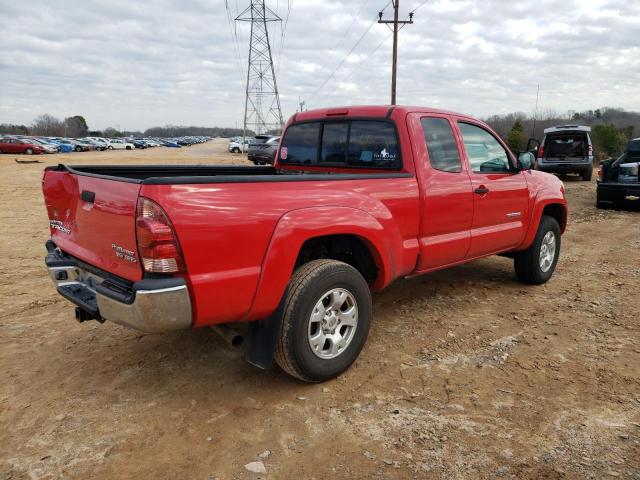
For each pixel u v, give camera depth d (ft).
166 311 8.94
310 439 9.54
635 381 11.55
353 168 15.01
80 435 9.66
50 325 15.06
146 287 8.76
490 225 16.12
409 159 13.48
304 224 10.53
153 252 8.79
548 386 11.39
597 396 10.93
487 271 21.18
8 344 13.71
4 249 24.70
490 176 15.94
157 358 12.90
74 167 12.70
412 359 12.80
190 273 9.12
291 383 11.64
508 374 11.98
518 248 17.92
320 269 10.87
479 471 8.61
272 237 10.08
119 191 9.45
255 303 10.00
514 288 18.72
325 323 11.23
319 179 11.22
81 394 11.16
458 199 14.57
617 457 8.91
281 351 10.66
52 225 12.87
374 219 11.96
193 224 9.04
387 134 13.94
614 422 9.96
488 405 10.62
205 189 9.25
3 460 8.95
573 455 8.98
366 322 12.01
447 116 14.88
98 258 10.57
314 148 16.29
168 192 8.84
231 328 10.71
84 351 13.30
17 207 39.06
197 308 9.28
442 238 14.39
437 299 17.42
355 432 9.73
